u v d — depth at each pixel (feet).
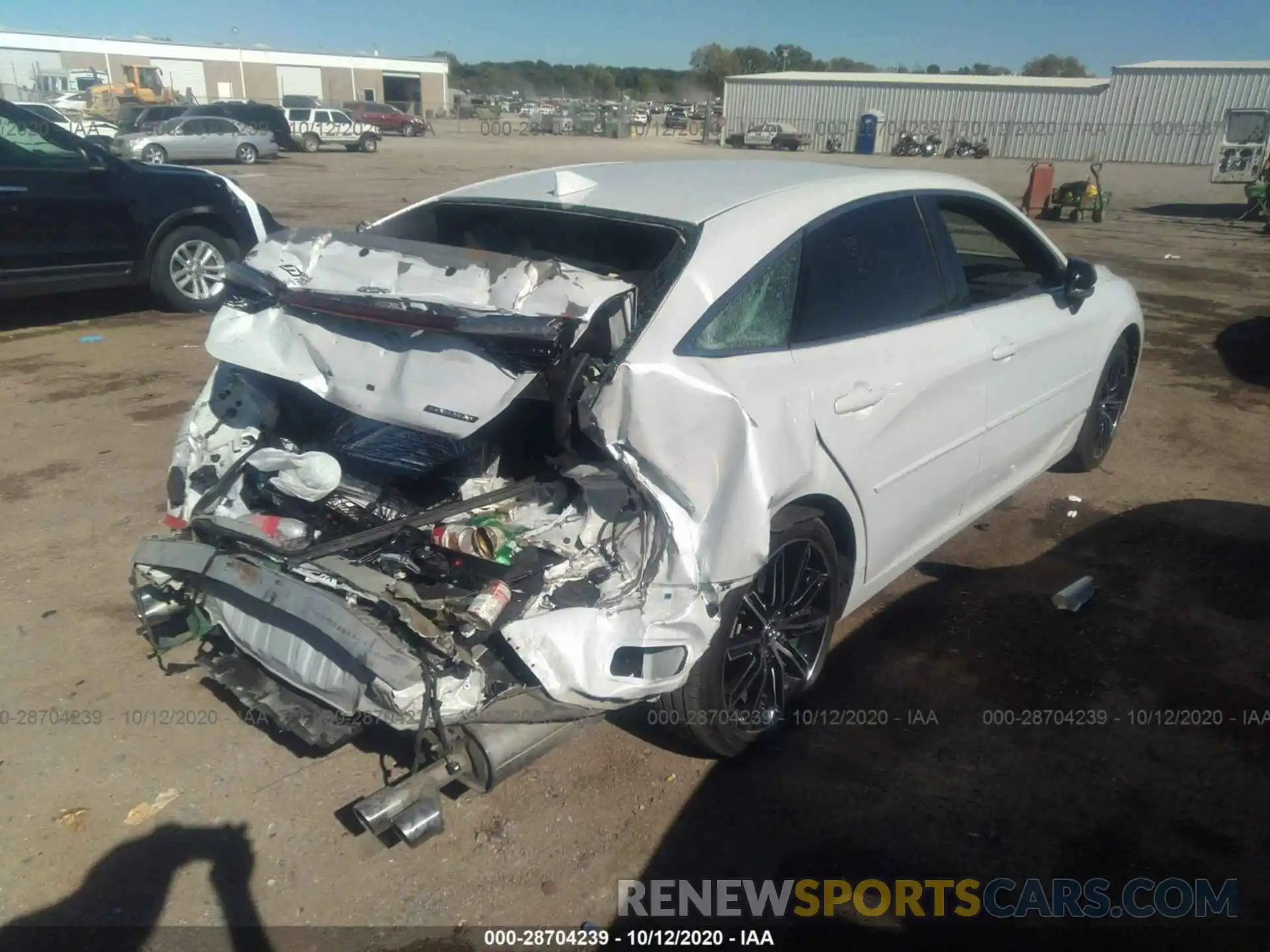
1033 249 14.39
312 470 9.93
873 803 9.75
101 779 9.87
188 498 10.73
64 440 18.63
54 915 8.34
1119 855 9.14
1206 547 15.02
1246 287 36.96
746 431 8.36
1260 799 9.85
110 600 13.11
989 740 10.68
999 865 9.02
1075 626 12.85
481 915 8.45
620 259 10.71
